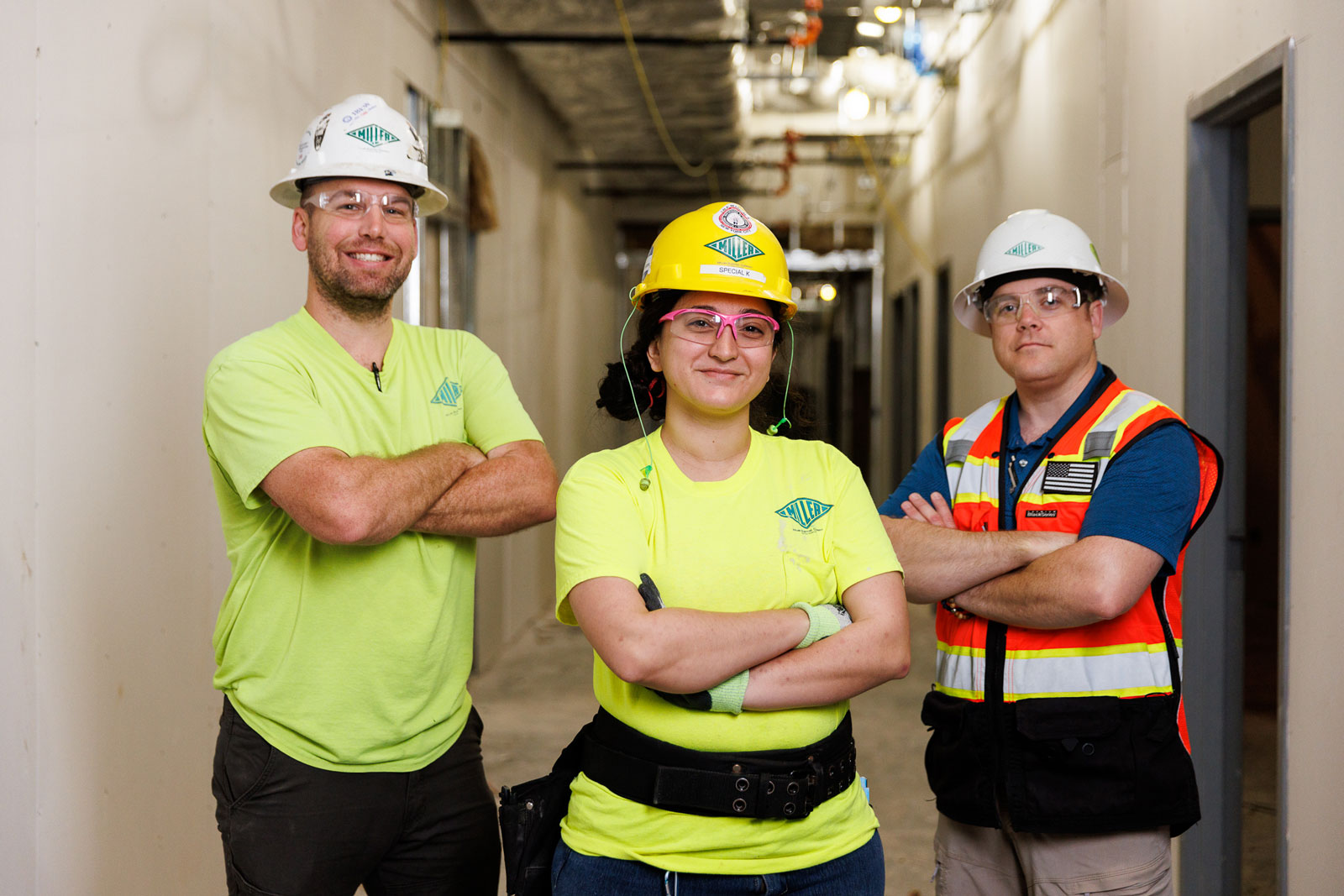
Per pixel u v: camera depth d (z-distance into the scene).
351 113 1.94
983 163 6.45
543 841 1.59
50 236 2.29
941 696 2.01
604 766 1.51
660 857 1.46
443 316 5.66
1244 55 2.74
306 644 1.85
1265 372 6.91
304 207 1.98
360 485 1.76
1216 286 3.12
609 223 12.01
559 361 8.98
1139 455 1.87
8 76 2.17
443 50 5.57
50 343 2.29
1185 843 3.07
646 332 1.59
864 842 1.55
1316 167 2.35
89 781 2.41
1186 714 3.08
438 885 1.98
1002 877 2.01
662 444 1.59
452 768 1.98
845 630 1.50
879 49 7.83
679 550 1.53
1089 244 2.02
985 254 2.05
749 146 10.09
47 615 2.27
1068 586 1.79
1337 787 2.23
